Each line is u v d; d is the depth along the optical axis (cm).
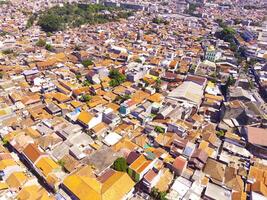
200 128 10694
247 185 8038
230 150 9481
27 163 8419
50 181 7475
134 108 11531
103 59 17225
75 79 14425
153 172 7744
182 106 11650
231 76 15012
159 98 12275
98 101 11938
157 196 7419
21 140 9025
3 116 10231
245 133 10225
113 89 13362
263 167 8769
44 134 9581
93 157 8544
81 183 7188
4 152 8606
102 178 7694
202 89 13762
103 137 9769
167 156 8781
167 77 14812
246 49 19725
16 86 12962
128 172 7931
